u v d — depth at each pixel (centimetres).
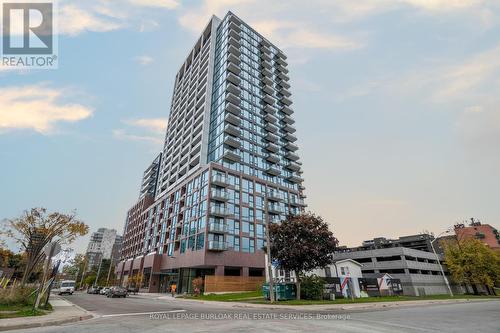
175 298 3144
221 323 975
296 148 6675
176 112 8012
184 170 5900
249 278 3884
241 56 6575
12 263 3238
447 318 1170
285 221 2530
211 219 4275
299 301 2111
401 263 4394
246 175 5094
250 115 5981
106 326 904
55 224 2342
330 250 2417
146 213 7525
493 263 4662
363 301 2305
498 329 871
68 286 4250
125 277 6962
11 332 812
